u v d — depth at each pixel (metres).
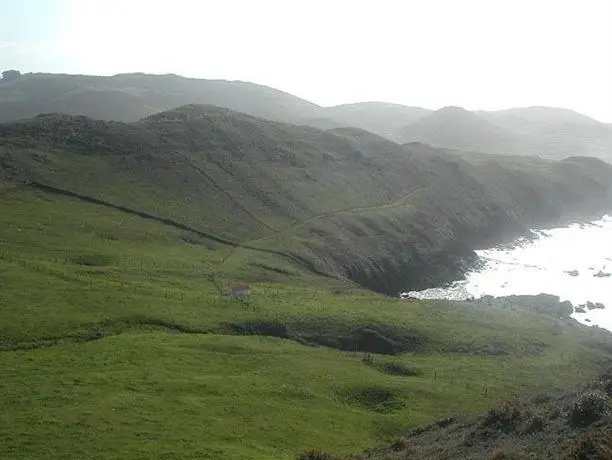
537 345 74.94
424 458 30.50
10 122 139.88
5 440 31.03
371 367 59.31
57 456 29.86
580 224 183.00
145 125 153.88
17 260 70.19
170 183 124.19
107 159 125.62
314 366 55.03
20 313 54.62
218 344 55.78
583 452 23.23
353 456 33.69
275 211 127.06
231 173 138.00
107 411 36.22
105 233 92.94
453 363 64.25
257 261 96.81
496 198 175.00
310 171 153.75
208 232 108.12
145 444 32.31
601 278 122.94
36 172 109.88
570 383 61.94
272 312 69.19
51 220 92.19
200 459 31.25
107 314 58.75
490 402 52.94
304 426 40.53
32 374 42.06
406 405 49.44
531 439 27.80
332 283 94.50
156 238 97.69
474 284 120.69
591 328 89.19
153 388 41.75
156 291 69.12
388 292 114.12
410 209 144.25
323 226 122.81
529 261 137.38
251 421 39.12
